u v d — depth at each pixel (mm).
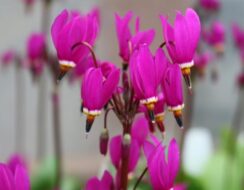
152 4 1039
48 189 792
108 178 353
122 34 358
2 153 1188
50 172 800
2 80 1144
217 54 719
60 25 347
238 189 808
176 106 337
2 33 1151
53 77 670
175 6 1030
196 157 894
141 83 332
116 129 1063
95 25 348
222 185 801
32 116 1169
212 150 971
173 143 335
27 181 334
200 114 1193
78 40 345
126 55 356
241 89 837
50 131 1160
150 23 1042
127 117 344
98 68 334
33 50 672
